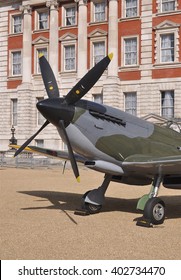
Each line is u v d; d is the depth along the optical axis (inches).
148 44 1627.7
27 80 1882.4
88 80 413.7
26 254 284.2
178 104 1562.5
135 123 456.4
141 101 1637.6
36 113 1882.4
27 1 1879.9
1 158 1697.8
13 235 346.6
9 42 1950.1
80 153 443.5
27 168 1467.8
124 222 417.1
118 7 1700.3
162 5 1614.2
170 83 1581.0
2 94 1957.4
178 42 1569.9
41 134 1839.3
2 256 278.5
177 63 1568.7
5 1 1956.2
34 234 351.3
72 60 1803.6
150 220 400.5
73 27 1788.9
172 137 489.1
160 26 1599.4
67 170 1379.2
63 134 414.3
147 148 449.4
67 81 1791.3
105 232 364.5
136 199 605.6
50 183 851.4
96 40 1733.5
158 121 1517.0
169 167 414.6
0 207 506.3
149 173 449.4
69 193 666.2
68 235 349.1
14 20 1957.4
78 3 1770.4
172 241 332.2
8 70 1948.8
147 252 294.2
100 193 471.5
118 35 1692.9
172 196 666.8
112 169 435.5
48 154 521.7
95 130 422.3
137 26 1652.3
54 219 426.9
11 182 863.7
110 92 1664.6
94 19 1755.7
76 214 461.1
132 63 1670.8
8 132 1931.6
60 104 405.4
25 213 462.3
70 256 280.1
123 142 434.9
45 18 1881.2
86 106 422.3
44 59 472.7
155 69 1614.2
